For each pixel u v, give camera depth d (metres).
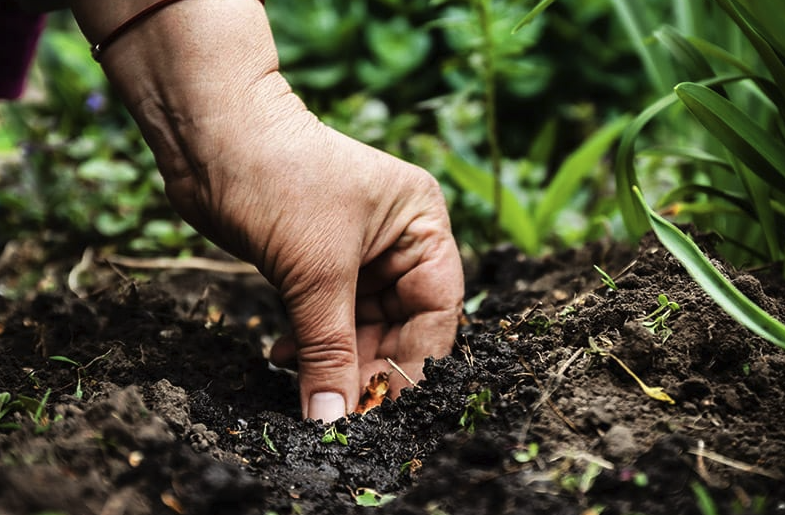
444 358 0.62
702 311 0.60
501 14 0.83
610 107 1.34
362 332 0.66
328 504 0.56
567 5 1.33
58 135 1.04
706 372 0.59
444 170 0.95
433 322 0.64
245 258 0.63
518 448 0.56
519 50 0.85
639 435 0.56
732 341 0.58
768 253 0.69
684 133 0.80
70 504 0.52
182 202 0.63
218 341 0.68
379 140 0.99
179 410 0.59
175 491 0.54
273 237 0.61
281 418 0.61
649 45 0.78
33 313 0.70
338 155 0.62
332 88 1.32
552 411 0.57
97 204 0.94
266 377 0.66
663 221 0.57
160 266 0.84
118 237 0.92
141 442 0.55
